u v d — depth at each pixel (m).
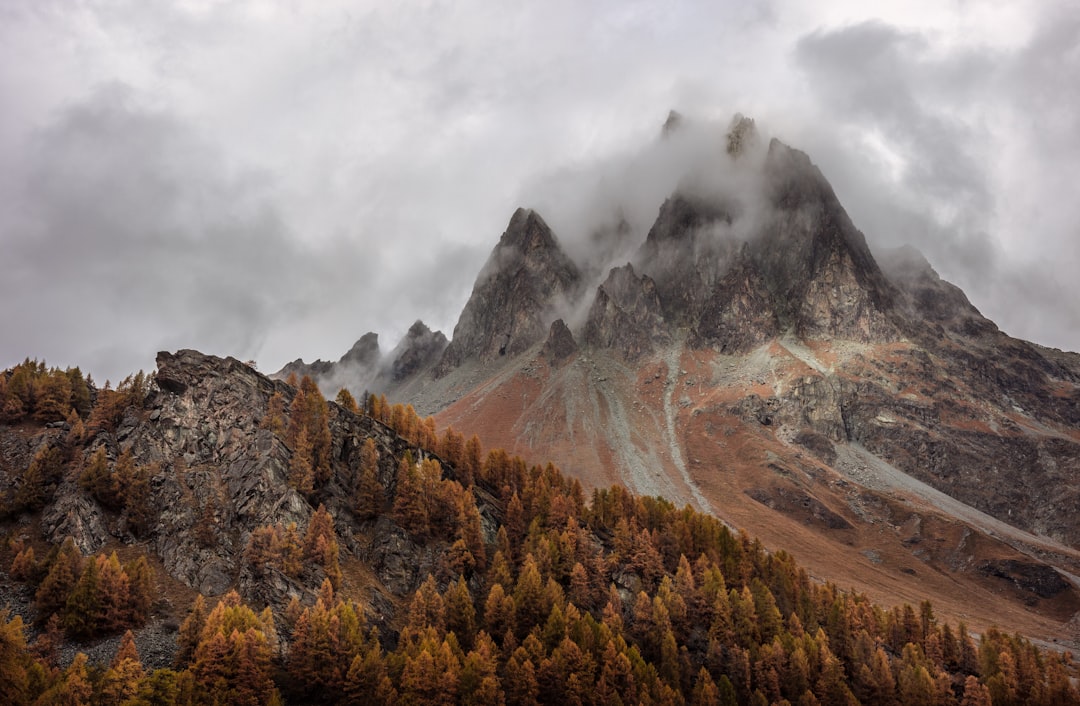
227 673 127.56
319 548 161.38
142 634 138.62
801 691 169.25
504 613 164.62
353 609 154.75
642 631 177.88
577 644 158.12
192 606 148.50
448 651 143.50
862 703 176.50
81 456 167.75
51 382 183.12
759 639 182.62
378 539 178.38
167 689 118.94
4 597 139.88
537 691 147.12
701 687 161.75
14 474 163.88
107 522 160.62
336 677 137.62
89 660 130.38
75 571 145.38
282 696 134.88
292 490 170.25
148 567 148.25
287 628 145.38
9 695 113.81
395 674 141.25
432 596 162.75
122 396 183.25
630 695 151.62
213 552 158.62
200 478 171.62
